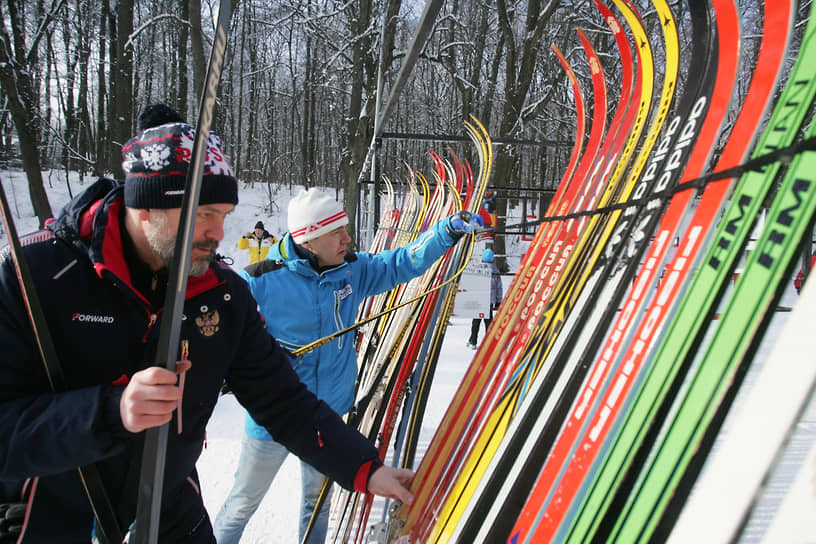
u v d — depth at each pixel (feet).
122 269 2.86
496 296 17.69
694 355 2.24
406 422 6.81
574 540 2.42
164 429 2.49
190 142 2.81
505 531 2.87
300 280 5.92
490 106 35.53
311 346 5.75
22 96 29.63
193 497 3.87
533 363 3.66
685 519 1.69
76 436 2.42
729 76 2.71
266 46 60.70
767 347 11.41
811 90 2.01
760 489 1.48
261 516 7.52
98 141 50.11
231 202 3.02
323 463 3.87
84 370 2.89
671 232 2.70
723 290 2.21
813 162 1.82
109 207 2.92
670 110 3.27
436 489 4.09
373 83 33.47
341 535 6.56
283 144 80.79
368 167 20.72
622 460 2.36
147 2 48.75
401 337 7.91
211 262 3.43
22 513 2.95
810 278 1.59
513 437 3.17
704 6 2.94
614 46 29.89
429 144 59.36
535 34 27.68
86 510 3.19
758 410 1.58
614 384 2.63
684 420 2.10
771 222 1.96
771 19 2.41
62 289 2.79
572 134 40.32
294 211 5.80
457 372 14.82
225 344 3.53
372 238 18.22
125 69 30.76
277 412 3.95
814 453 1.34
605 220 3.57
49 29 46.42
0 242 39.17
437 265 8.52
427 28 5.97
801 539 1.28
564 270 3.92
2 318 2.63
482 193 7.88
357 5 35.40
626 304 2.80
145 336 3.04
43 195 29.22
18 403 2.58
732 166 2.38
